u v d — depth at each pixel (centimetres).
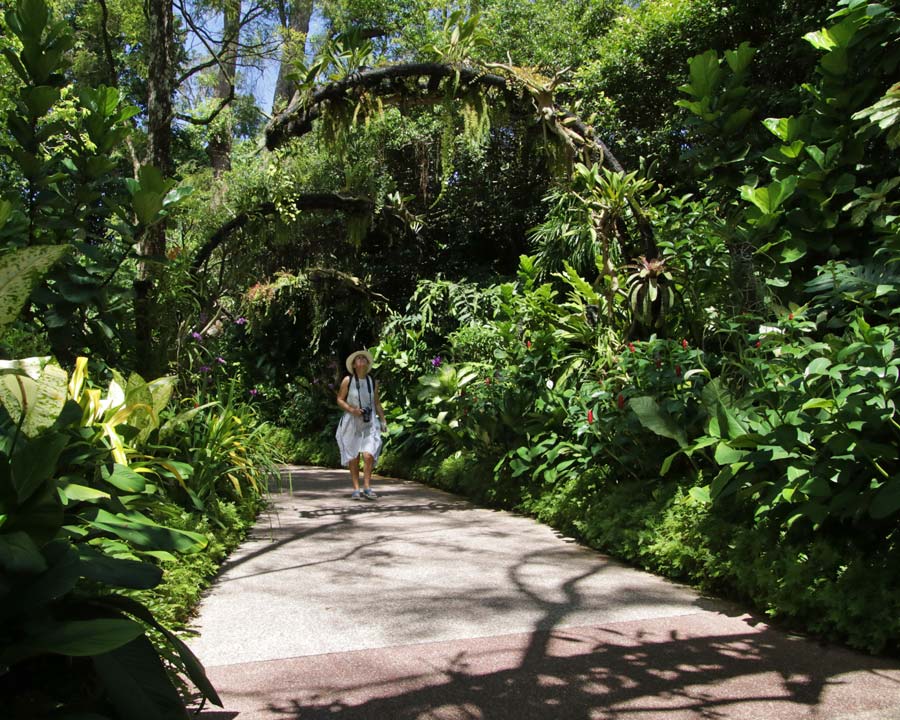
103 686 209
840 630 335
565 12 1400
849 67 542
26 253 231
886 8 508
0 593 184
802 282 564
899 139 484
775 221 554
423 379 951
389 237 1241
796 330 475
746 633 352
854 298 471
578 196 725
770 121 578
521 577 461
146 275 662
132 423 397
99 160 538
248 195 898
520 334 827
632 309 643
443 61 756
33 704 202
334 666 313
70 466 274
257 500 673
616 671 305
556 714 266
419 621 372
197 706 272
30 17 516
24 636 197
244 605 402
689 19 916
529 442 731
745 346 557
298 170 953
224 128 1292
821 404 357
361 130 978
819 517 356
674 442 543
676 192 980
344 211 1024
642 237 692
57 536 232
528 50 1344
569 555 523
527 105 756
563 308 760
